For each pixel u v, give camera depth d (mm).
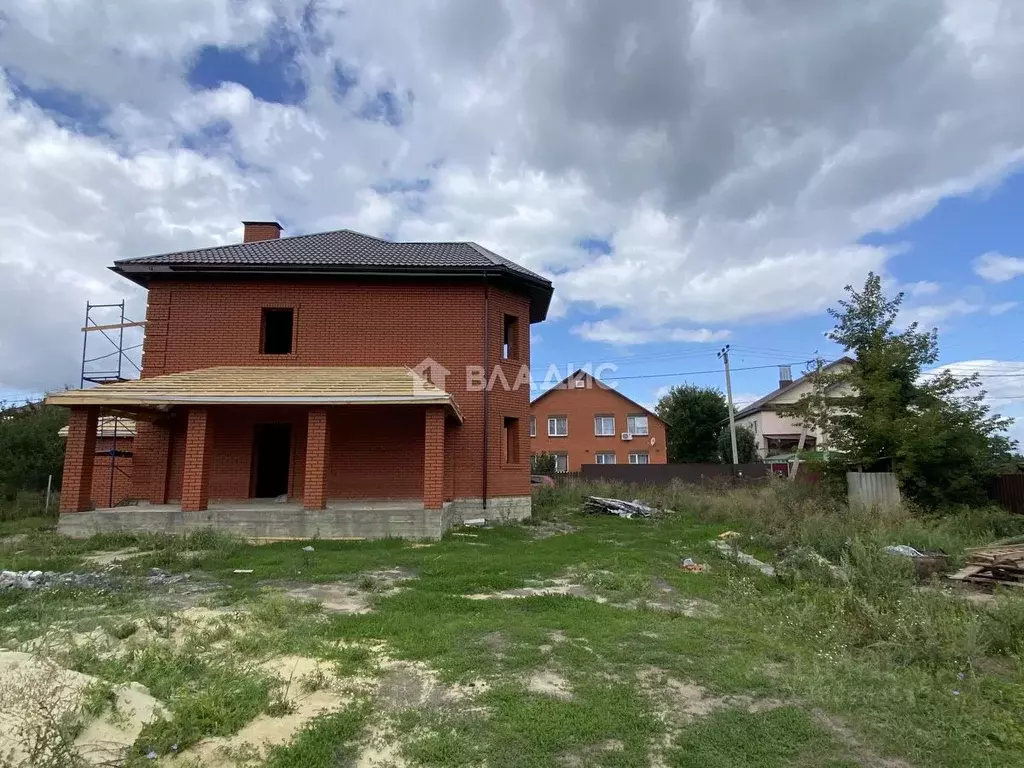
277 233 18969
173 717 3418
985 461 14797
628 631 5523
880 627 5324
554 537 12508
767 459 34906
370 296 15477
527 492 16422
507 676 4410
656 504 18875
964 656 4852
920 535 10367
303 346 15117
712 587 7594
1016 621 5504
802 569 8289
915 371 15289
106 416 14430
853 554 8273
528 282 16516
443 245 18250
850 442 15438
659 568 8859
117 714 3293
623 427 42188
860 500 14312
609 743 3465
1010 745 3525
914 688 4234
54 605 6090
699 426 46562
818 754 3375
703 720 3756
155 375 14688
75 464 11852
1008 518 12445
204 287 15109
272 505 13469
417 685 4242
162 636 4961
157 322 14898
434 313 15594
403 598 6691
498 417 15750
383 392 12445
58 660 4043
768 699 4113
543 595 6961
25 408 22641
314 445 12156
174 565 8508
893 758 3363
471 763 3211
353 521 11852
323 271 14930
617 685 4266
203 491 11977
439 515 11938
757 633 5598
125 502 14164
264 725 3555
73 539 11039
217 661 4441
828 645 5219
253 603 6359
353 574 8180
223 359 14875
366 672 4438
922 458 14141
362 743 3410
